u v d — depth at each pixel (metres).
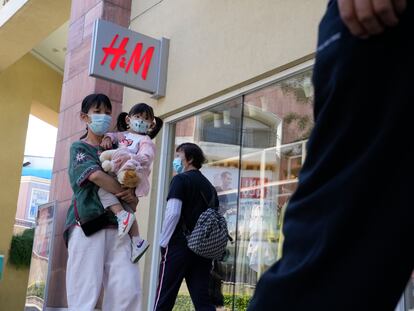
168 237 3.79
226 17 5.13
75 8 7.13
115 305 3.12
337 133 0.83
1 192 11.23
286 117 4.50
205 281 3.83
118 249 3.20
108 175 3.22
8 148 11.45
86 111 3.54
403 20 0.80
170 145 5.70
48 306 6.02
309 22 4.20
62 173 6.46
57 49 11.66
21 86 11.85
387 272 0.74
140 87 5.65
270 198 4.58
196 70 5.38
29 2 8.76
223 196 5.04
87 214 3.14
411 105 0.78
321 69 0.90
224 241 3.77
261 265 4.54
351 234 0.77
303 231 0.82
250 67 4.71
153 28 6.19
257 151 4.77
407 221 0.75
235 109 5.04
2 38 9.90
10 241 11.23
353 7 0.80
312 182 0.84
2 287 11.12
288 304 0.78
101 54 5.43
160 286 3.77
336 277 0.76
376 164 0.78
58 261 6.08
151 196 5.59
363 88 0.81
